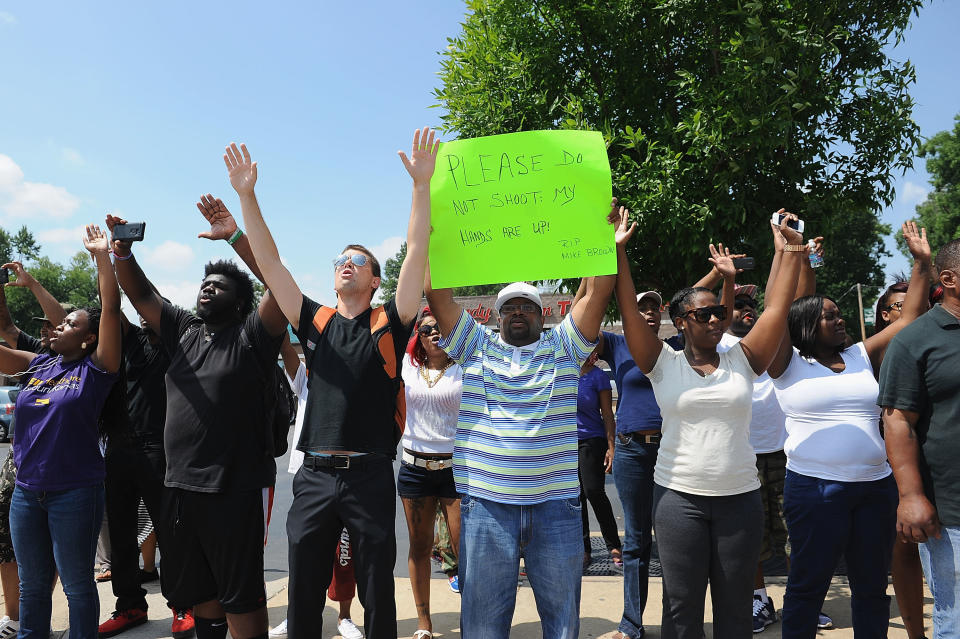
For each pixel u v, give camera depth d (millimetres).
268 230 2686
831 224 6898
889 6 6676
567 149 2748
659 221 6195
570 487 2498
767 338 2654
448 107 7973
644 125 7117
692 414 2604
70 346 3229
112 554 3793
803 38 5824
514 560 2447
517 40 7367
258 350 2873
